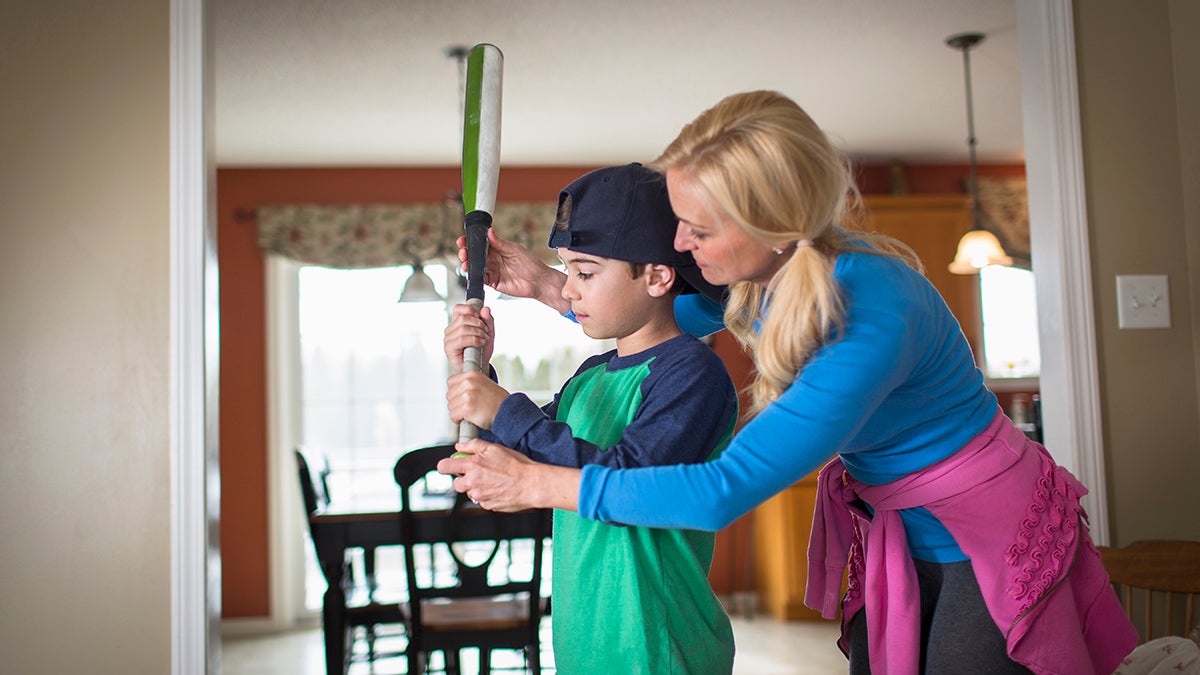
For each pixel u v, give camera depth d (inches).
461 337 49.8
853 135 207.9
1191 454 82.8
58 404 75.0
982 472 49.5
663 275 50.1
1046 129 83.7
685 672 48.9
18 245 75.5
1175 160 84.5
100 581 74.5
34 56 76.5
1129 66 84.6
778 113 44.0
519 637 120.5
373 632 166.1
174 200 75.7
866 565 53.1
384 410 224.5
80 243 75.9
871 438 50.2
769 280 48.7
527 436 46.2
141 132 76.7
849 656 59.5
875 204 216.7
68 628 74.2
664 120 192.7
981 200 229.8
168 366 75.7
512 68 161.9
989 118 197.8
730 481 42.4
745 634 192.9
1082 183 82.7
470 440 46.3
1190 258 84.0
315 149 206.5
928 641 51.5
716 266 46.7
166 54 77.1
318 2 135.5
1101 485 81.0
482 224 52.6
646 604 48.6
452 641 119.4
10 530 74.2
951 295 219.1
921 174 234.2
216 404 78.5
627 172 50.0
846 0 138.3
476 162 53.4
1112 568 77.6
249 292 216.5
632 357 51.8
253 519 213.2
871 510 55.4
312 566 221.0
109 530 74.7
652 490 42.7
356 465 223.0
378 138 200.1
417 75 164.2
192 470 74.7
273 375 215.5
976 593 49.8
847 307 44.6
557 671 52.3
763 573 219.9
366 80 165.9
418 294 182.5
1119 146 84.0
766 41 152.6
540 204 225.0
